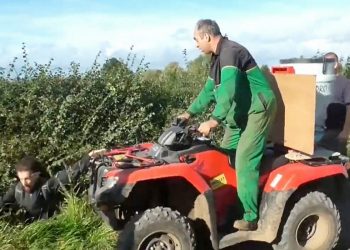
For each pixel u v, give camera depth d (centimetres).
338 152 602
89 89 719
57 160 653
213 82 530
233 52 477
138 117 726
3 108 677
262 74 497
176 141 489
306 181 495
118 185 448
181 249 467
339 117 642
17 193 566
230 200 505
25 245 509
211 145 504
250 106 494
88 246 518
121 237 463
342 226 607
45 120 676
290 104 530
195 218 493
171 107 799
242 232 494
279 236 508
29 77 724
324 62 628
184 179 481
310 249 509
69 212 552
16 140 652
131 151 529
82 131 689
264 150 498
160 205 506
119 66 778
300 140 519
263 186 509
